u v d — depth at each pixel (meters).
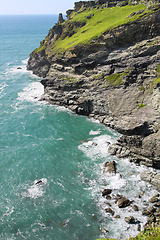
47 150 45.53
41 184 36.75
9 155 44.03
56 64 71.62
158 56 50.12
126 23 54.50
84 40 62.41
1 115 60.91
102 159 42.59
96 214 31.22
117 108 52.34
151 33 53.12
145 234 26.19
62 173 39.28
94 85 58.50
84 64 61.91
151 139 40.19
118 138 47.88
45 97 71.38
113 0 88.88
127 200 32.53
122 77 53.94
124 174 38.31
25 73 103.81
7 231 29.12
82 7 99.12
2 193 35.06
